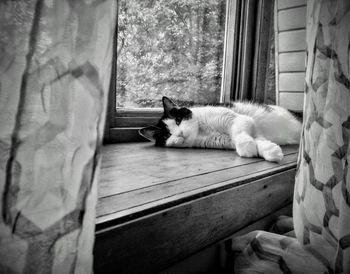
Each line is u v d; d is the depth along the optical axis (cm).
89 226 53
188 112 194
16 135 44
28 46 42
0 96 42
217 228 97
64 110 47
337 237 70
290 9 230
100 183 96
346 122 66
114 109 184
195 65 235
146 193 86
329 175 71
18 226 45
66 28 45
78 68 47
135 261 71
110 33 50
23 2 41
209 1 233
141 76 201
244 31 244
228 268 108
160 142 192
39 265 48
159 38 204
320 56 74
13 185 44
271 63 265
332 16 69
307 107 81
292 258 90
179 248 84
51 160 47
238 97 256
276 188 127
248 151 151
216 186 96
